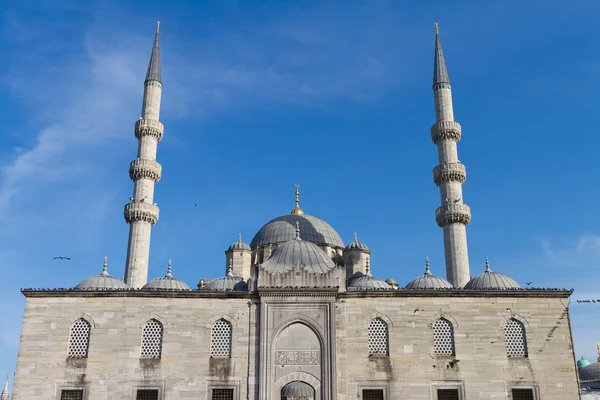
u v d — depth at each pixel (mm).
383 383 47750
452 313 49781
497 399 47844
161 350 48125
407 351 48594
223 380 47469
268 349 47750
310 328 48469
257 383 47219
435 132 84750
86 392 46969
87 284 56344
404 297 50031
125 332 48500
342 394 47312
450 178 81188
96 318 48781
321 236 75125
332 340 48000
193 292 49469
